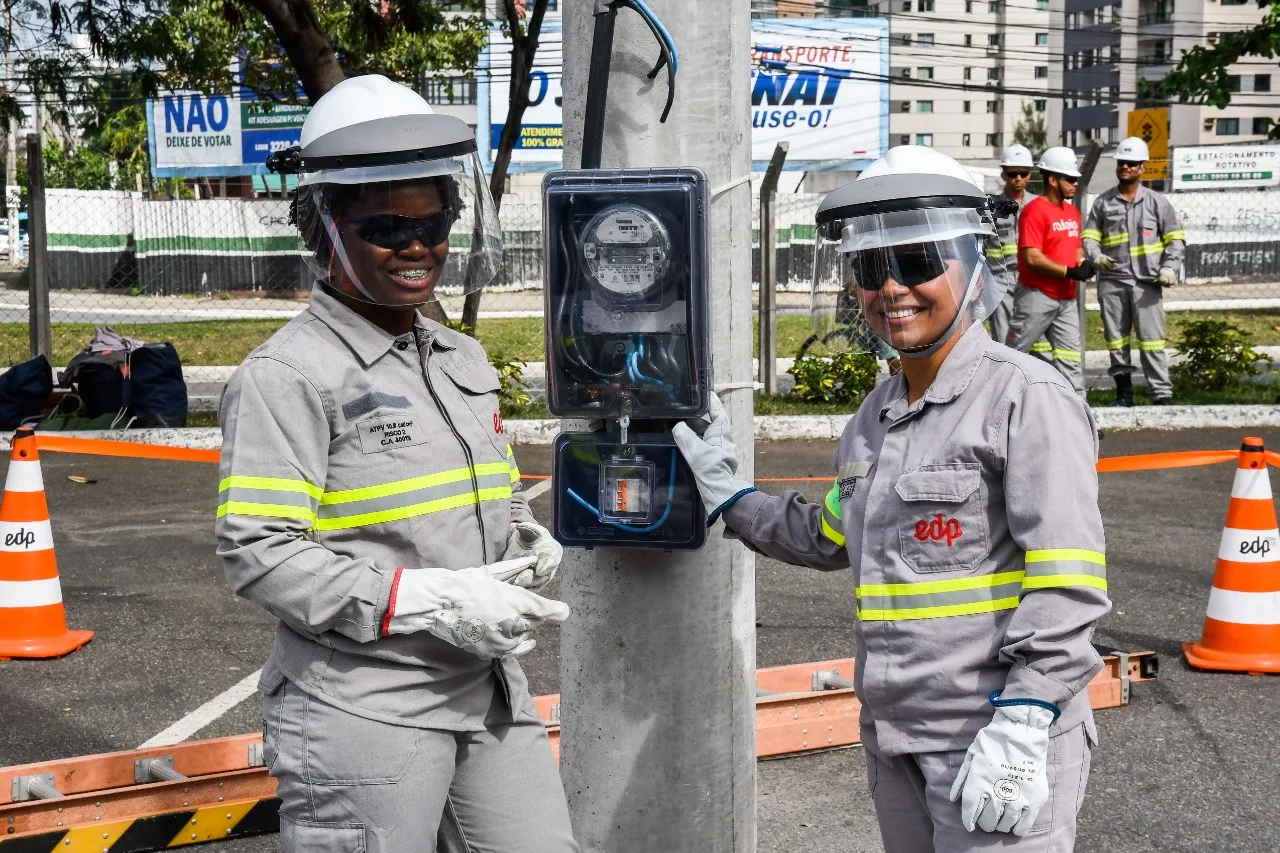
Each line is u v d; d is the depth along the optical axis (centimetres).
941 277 247
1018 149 994
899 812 256
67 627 576
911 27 10019
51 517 793
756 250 1368
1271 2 1388
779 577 661
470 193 252
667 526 272
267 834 383
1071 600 230
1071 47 9150
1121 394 1104
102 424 1052
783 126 3166
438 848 252
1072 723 242
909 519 246
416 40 2131
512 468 265
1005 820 227
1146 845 380
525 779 250
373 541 235
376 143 230
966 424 243
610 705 288
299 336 236
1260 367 1450
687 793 290
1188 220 2512
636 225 259
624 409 268
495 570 234
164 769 393
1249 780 422
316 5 1695
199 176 3138
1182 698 493
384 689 233
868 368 1121
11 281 2439
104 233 2294
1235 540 523
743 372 292
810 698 452
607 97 278
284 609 225
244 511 225
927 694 243
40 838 352
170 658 538
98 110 1379
